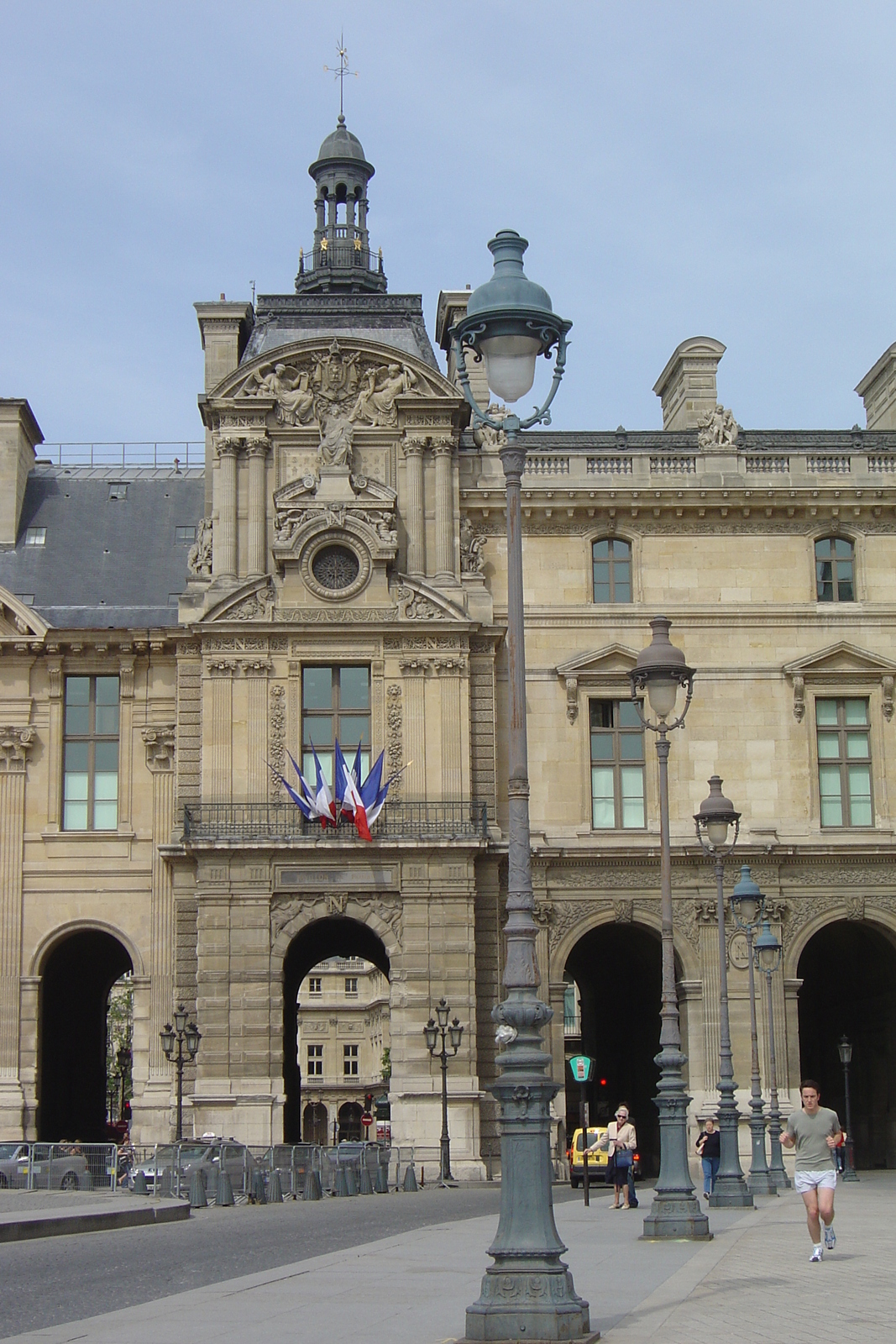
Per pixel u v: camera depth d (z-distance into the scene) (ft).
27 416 242.99
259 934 205.46
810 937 217.77
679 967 216.54
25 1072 212.64
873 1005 237.45
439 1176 197.47
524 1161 66.80
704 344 241.76
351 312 237.45
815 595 225.56
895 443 234.38
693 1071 213.46
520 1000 69.87
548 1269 64.64
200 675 215.72
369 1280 85.46
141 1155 183.73
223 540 216.95
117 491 246.68
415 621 213.05
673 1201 110.73
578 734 219.61
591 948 257.34
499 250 78.18
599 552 225.97
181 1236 117.80
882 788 221.25
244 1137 200.34
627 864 216.54
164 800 218.38
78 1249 105.50
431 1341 62.44
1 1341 62.54
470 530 221.66
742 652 223.51
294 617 213.25
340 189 256.73
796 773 220.64
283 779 209.97
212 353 239.30
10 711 220.23
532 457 225.76
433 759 211.00
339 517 215.10
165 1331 65.62
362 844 205.87
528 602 222.69
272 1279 85.81
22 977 214.48
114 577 232.94
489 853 210.79
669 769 220.23
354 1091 529.45
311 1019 535.60
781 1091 212.84
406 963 205.46
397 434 221.25
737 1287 79.20
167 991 212.84
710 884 217.36
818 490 224.74
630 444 230.48
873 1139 238.27
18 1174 172.45
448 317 247.50
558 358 78.13
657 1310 71.15
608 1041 266.57
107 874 216.95
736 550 225.97
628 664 221.66
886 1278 82.17
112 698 222.69
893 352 248.52
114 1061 402.11
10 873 216.74
